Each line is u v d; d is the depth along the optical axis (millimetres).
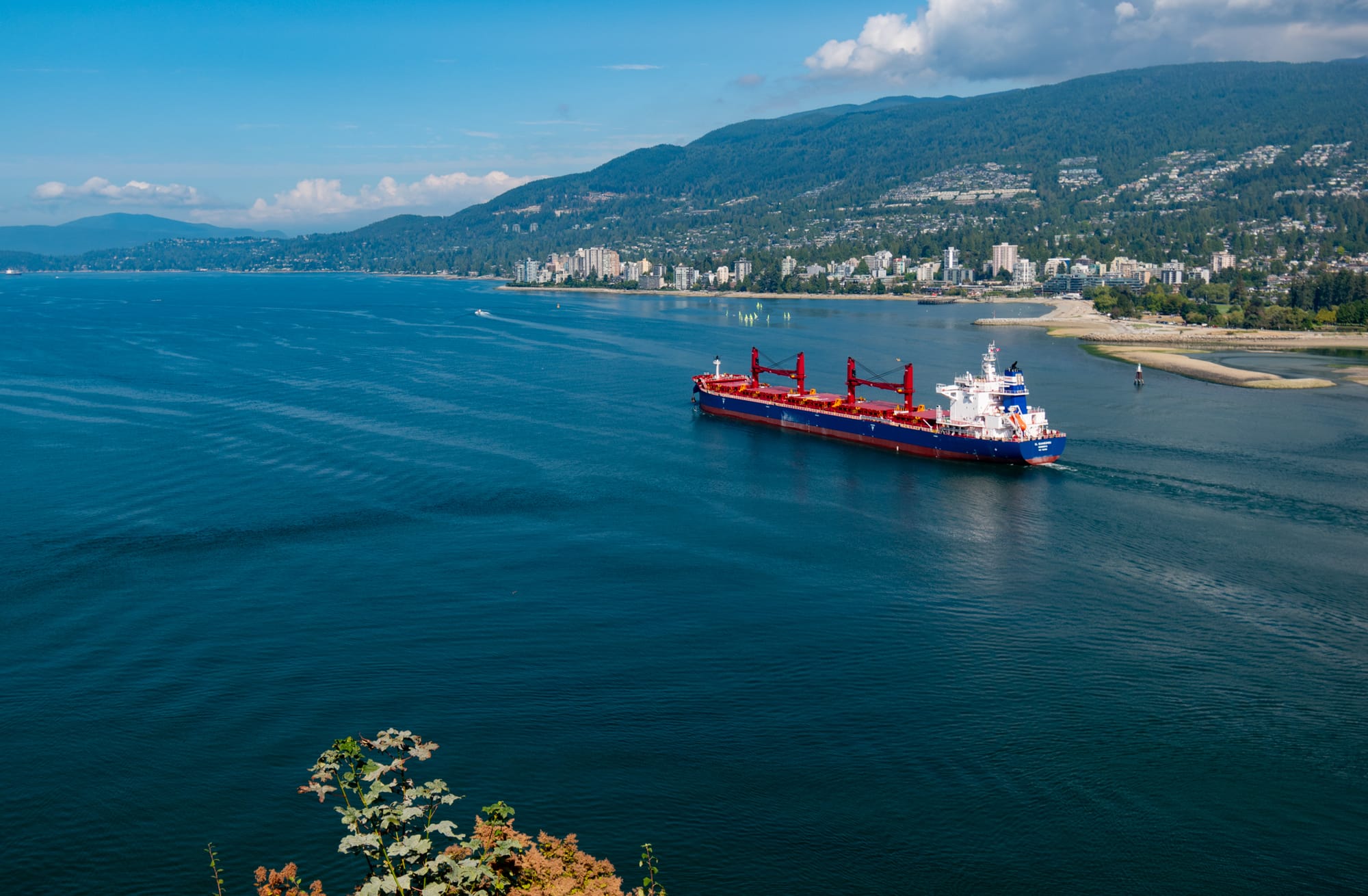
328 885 63375
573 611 104375
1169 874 64000
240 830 68625
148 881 64062
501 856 47688
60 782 74000
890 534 131875
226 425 193625
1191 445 185625
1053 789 72625
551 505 143375
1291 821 69062
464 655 93875
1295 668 91688
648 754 77125
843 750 77562
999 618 103312
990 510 144125
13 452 169625
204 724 81688
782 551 124500
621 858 65250
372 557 120125
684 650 95062
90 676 89812
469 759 76312
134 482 152125
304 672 90625
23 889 63312
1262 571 117000
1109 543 128000
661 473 165375
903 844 66750
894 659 93375
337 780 48531
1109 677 89750
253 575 114375
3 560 118188
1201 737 79625
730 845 66625
